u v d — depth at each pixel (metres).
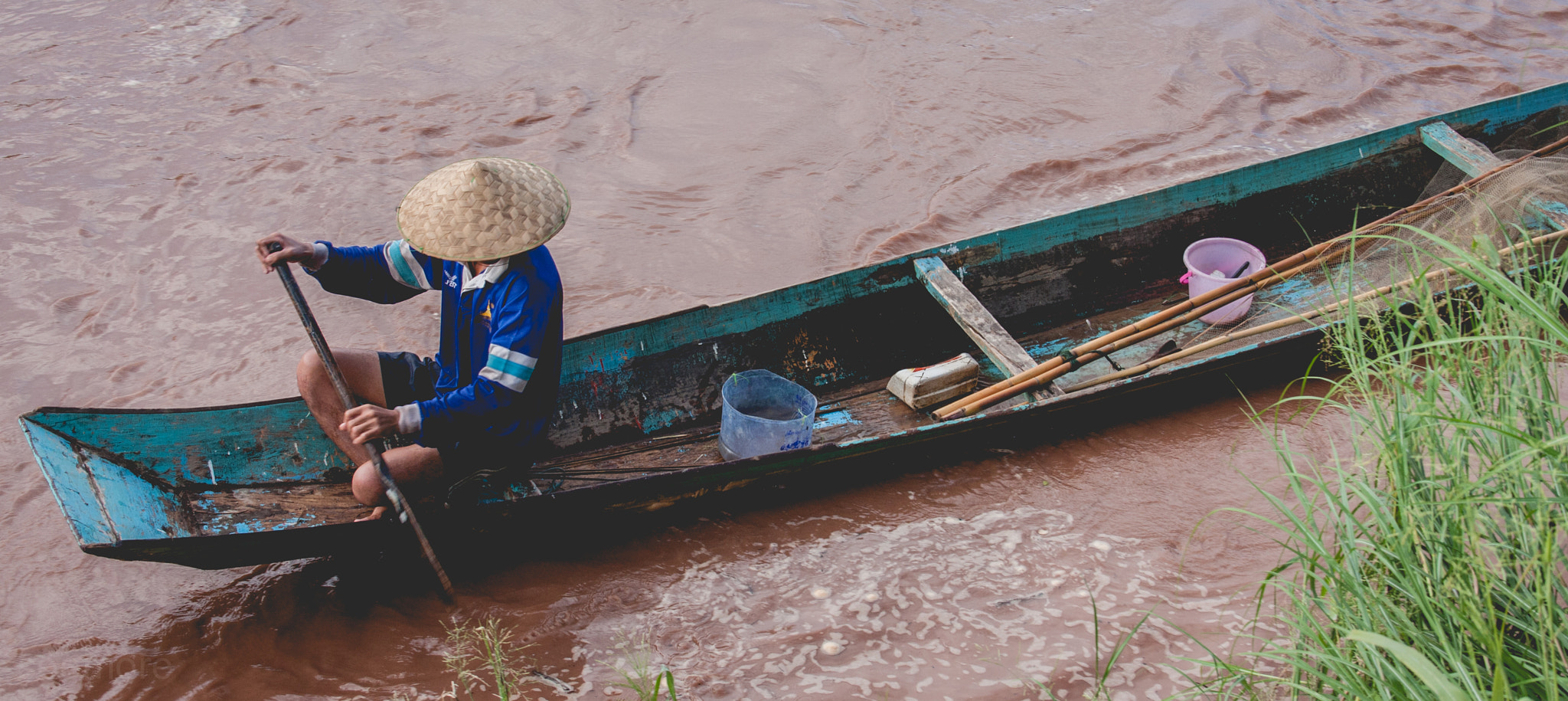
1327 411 4.46
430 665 3.31
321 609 3.52
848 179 6.78
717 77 8.02
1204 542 3.76
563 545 3.85
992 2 9.46
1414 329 2.75
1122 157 7.07
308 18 8.79
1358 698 2.29
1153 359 4.85
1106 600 3.50
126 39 8.40
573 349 4.15
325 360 3.42
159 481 3.59
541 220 3.29
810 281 4.58
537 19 8.85
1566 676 2.08
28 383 4.78
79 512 3.13
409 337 5.23
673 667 3.29
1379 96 7.96
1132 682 3.15
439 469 3.51
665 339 4.36
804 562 3.76
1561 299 2.65
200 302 5.46
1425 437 2.52
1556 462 2.20
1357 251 5.11
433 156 6.93
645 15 8.95
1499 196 4.98
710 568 3.75
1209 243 5.32
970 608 3.50
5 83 7.66
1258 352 4.41
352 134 7.15
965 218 6.40
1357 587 2.38
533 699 3.17
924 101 7.73
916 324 4.90
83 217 6.14
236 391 4.80
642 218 6.32
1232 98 7.82
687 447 4.33
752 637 3.41
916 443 4.06
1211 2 9.41
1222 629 3.32
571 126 7.30
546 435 4.16
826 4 9.24
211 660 3.32
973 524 3.94
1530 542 2.28
